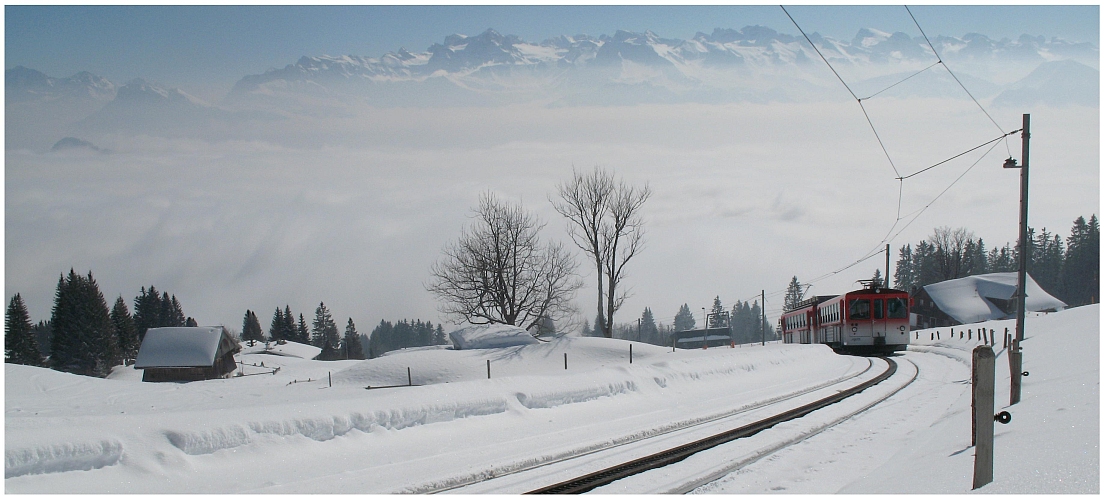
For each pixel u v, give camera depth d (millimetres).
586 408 15867
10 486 8391
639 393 17953
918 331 66000
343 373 35188
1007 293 79438
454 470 10047
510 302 54562
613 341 40250
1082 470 7098
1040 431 9727
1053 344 26516
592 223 52688
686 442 12266
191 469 9703
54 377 37906
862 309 39125
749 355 26406
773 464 10531
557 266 55688
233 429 10539
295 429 11156
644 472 10102
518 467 10359
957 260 101750
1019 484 7109
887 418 14945
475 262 54625
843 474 9875
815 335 47250
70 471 8984
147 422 10148
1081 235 111312
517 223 55062
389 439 12016
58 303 81688
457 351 39219
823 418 14805
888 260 52344
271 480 9578
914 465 9500
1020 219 31250
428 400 13336
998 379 20328
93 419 10094
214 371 55969
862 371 26859
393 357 36750
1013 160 31031
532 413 14688
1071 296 111188
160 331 57000
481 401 14031
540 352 38438
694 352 38156
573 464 10633
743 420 14742
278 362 74375
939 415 15148
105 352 80812
